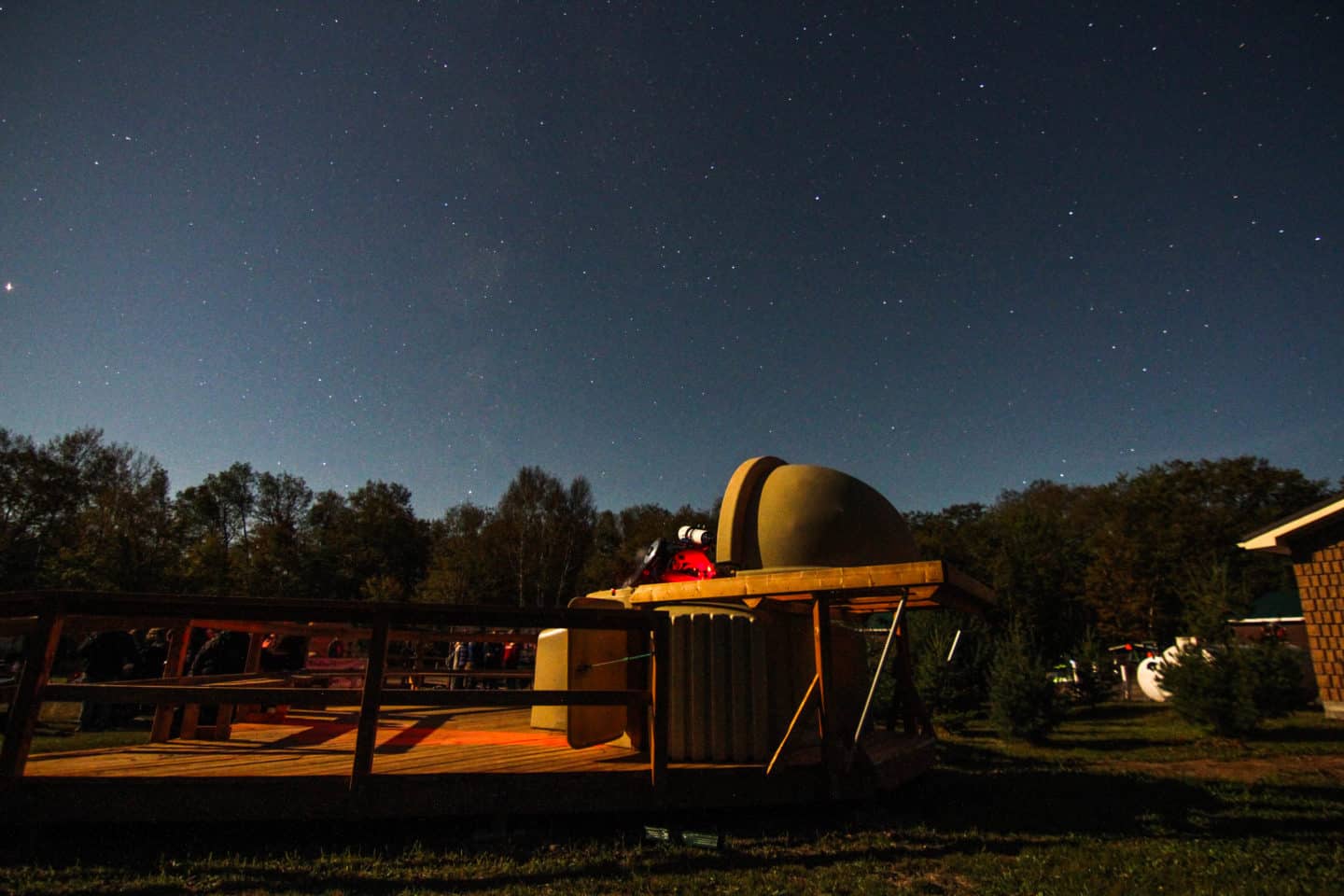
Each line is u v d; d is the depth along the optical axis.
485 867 3.87
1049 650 20.64
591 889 3.62
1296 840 4.97
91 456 43.91
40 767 4.44
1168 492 40.50
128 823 4.16
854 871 4.07
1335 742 10.65
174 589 31.31
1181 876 4.09
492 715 8.49
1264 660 11.42
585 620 4.58
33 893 3.29
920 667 14.13
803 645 6.09
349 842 4.24
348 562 52.84
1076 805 5.99
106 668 9.36
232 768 4.46
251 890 3.46
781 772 4.90
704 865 4.09
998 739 12.20
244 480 65.94
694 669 5.28
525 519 50.69
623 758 5.07
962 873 4.14
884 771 5.39
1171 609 30.08
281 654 9.49
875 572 4.71
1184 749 10.30
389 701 4.31
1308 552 14.27
